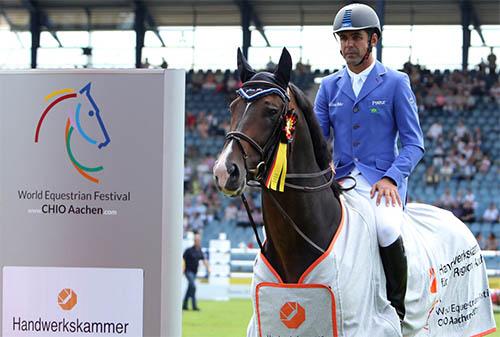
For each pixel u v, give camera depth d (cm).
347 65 680
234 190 525
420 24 3114
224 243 2350
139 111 681
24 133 694
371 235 608
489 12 3012
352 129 665
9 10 3108
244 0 2970
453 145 3048
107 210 686
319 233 587
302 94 603
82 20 3150
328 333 572
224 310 1948
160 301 684
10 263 699
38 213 695
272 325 583
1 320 702
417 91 3184
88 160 687
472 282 724
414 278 632
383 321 591
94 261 689
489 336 1422
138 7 3047
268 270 590
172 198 682
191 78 3366
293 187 577
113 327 690
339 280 571
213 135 3234
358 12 654
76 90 686
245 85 563
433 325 679
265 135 548
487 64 3164
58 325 695
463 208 2797
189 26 3162
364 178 655
